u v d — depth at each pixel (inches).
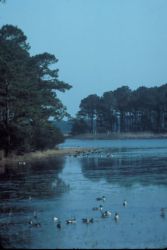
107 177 2503.7
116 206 1659.7
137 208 1615.4
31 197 1883.6
